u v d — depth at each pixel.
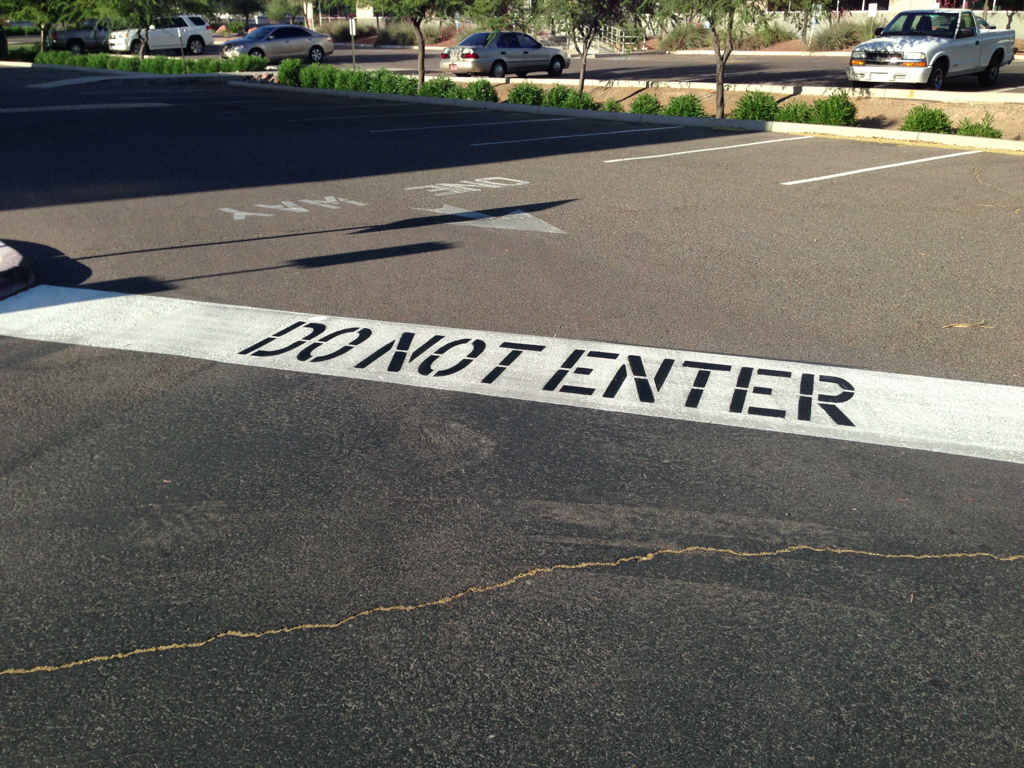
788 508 4.14
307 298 7.19
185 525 4.05
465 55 29.06
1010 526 3.99
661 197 11.02
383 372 5.72
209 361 5.94
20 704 3.03
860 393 5.36
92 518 4.12
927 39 19.05
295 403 5.29
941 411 5.12
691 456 4.62
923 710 2.98
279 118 19.59
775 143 15.15
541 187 11.75
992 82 21.23
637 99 19.62
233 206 10.78
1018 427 4.93
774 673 3.14
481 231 9.38
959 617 3.42
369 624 3.39
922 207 10.29
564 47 38.03
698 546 3.86
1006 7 33.72
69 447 4.78
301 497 4.27
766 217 9.89
